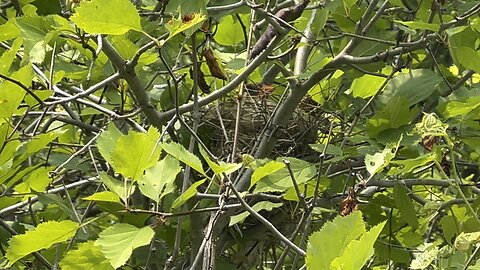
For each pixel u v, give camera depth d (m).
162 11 1.15
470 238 0.79
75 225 0.74
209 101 1.15
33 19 1.00
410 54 1.40
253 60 1.17
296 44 1.22
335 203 1.36
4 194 0.97
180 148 0.79
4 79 0.87
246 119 1.43
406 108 1.21
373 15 1.44
